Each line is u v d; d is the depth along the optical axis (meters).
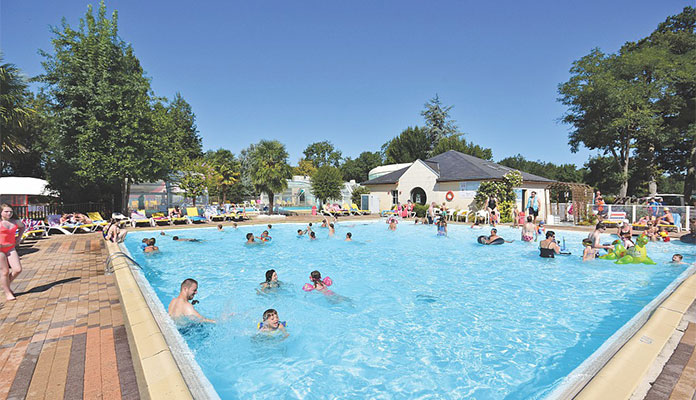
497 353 4.73
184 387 2.91
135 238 15.67
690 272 7.70
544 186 27.44
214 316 6.11
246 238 15.88
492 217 20.33
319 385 3.95
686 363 3.39
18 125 20.81
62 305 5.62
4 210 5.86
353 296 7.42
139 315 4.61
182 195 28.27
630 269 9.67
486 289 7.89
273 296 7.44
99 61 18.03
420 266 10.45
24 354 3.91
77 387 3.23
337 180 33.22
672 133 29.34
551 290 7.74
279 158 27.42
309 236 16.19
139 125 18.89
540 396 3.65
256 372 4.24
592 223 20.14
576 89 30.92
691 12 32.44
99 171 17.39
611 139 30.92
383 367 4.38
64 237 14.55
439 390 3.83
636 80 30.02
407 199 29.00
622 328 4.50
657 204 18.27
